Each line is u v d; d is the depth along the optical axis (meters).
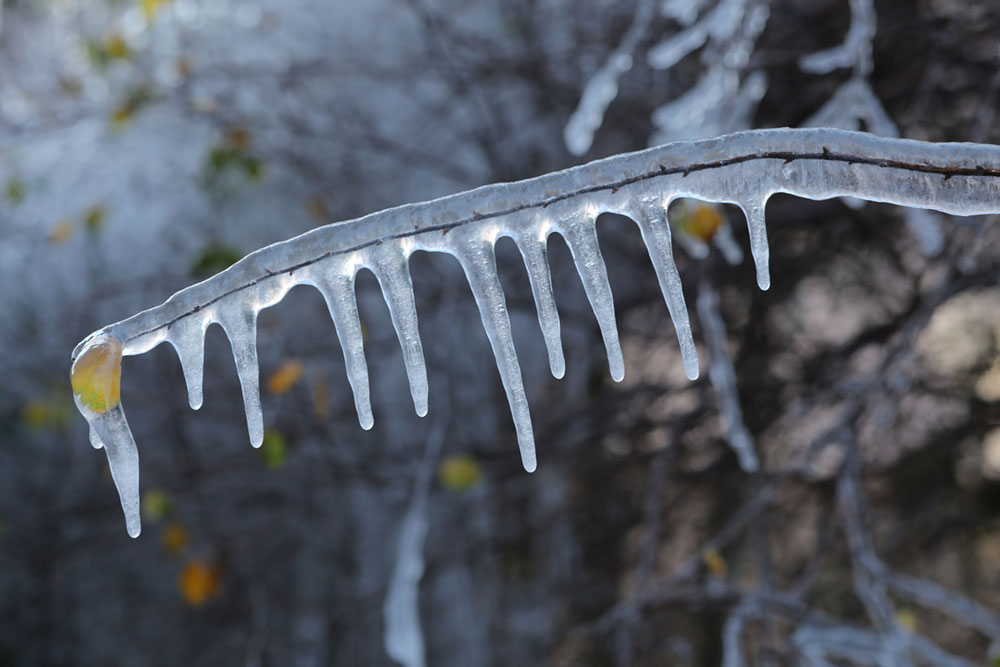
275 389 3.70
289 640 5.47
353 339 1.30
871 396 3.01
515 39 4.91
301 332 5.00
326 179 4.99
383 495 5.39
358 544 5.44
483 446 4.97
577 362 5.07
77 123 5.50
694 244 2.61
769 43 3.92
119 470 1.31
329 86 5.39
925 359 4.63
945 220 2.99
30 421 5.24
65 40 6.01
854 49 2.29
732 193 1.25
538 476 5.09
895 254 4.43
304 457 4.93
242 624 5.55
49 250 5.80
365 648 5.26
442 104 5.07
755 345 4.74
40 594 5.89
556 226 1.29
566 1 4.66
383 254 1.29
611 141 4.68
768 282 1.26
